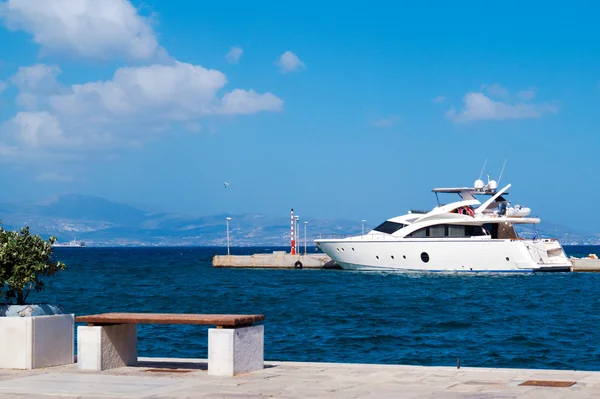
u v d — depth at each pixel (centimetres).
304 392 1123
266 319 3644
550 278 6900
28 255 1432
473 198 7419
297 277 7681
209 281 7400
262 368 1366
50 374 1305
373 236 7431
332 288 6012
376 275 7419
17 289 1445
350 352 2575
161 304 4831
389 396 1085
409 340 2858
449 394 1095
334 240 7631
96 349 1345
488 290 5662
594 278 6912
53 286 6812
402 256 7262
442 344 2762
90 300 5169
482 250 6962
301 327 3284
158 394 1108
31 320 1363
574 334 3041
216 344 1291
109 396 1090
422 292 5503
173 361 1493
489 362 2380
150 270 10431
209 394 1107
